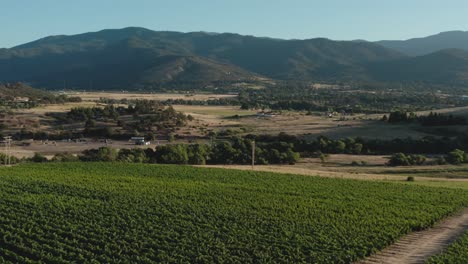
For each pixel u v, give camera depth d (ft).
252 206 224.33
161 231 180.96
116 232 179.01
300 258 158.51
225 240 172.76
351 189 272.92
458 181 322.14
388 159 412.57
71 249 160.76
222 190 257.96
